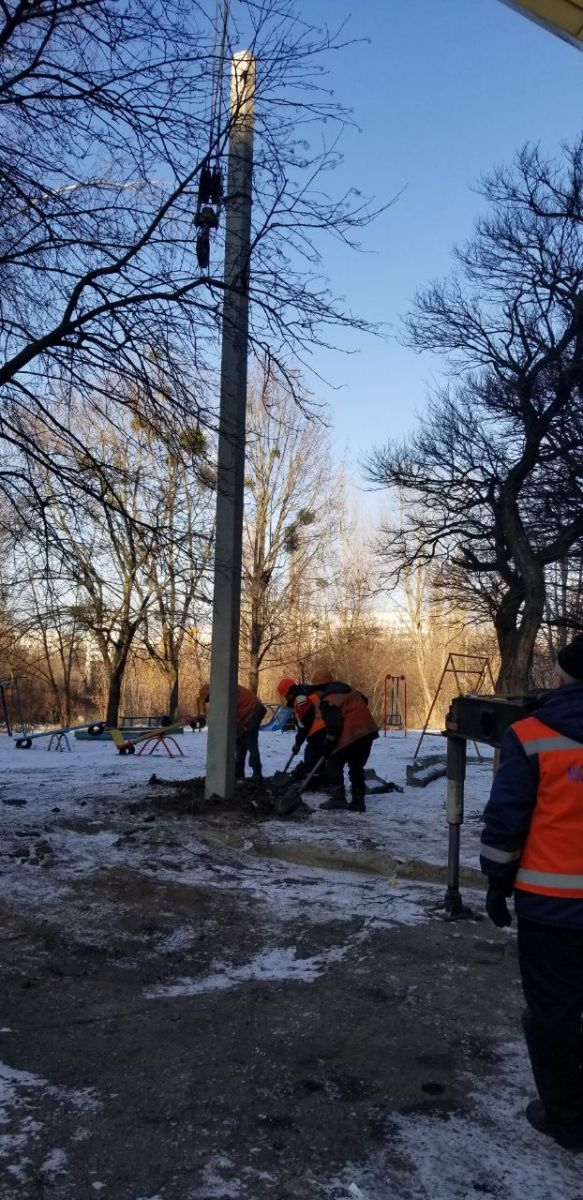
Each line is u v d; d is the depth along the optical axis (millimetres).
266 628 36094
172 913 5879
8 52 7449
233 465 9242
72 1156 3123
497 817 3256
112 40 7422
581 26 5938
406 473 23109
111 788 11023
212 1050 3977
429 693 46438
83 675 40000
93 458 8109
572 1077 3201
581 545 21125
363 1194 2932
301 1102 3535
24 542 8773
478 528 21828
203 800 9461
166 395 7879
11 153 7629
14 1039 4039
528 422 19859
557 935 3182
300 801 9078
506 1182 3035
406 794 11047
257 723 11109
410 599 45938
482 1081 3754
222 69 7941
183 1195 2908
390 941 5395
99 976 4820
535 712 3352
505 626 20969
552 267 19906
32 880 6504
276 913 5953
